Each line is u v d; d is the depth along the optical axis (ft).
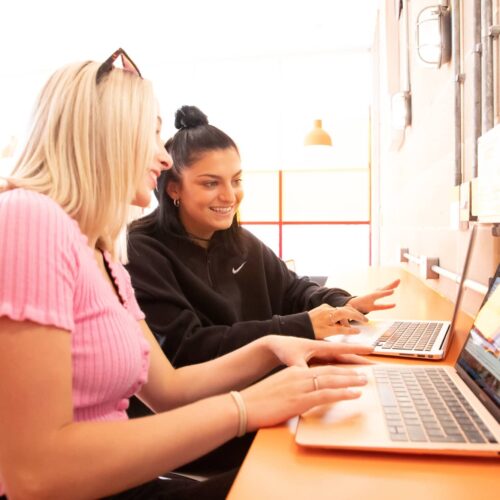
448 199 6.05
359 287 7.05
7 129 20.07
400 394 2.45
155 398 3.06
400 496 1.63
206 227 4.84
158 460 2.04
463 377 2.66
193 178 4.55
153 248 4.39
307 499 1.62
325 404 2.35
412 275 8.59
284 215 20.10
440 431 2.00
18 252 1.96
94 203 2.53
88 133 2.49
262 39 17.35
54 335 1.96
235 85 19.80
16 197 2.12
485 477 1.74
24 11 14.97
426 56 6.02
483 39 4.19
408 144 9.41
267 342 3.16
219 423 2.18
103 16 15.31
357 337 3.79
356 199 19.60
